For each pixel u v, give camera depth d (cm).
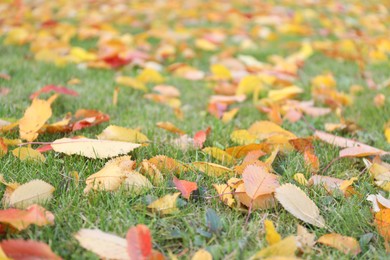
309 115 118
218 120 111
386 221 76
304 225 79
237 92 127
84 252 71
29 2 271
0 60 149
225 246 73
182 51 177
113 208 78
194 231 77
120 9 252
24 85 126
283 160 95
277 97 122
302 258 73
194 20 234
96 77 140
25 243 68
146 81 138
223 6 271
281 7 276
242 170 87
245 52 182
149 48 176
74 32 188
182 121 112
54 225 75
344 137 107
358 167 95
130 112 116
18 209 73
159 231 76
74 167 87
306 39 208
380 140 104
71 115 112
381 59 171
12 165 87
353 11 274
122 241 71
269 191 80
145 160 86
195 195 83
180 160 93
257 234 76
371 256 74
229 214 80
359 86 136
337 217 79
